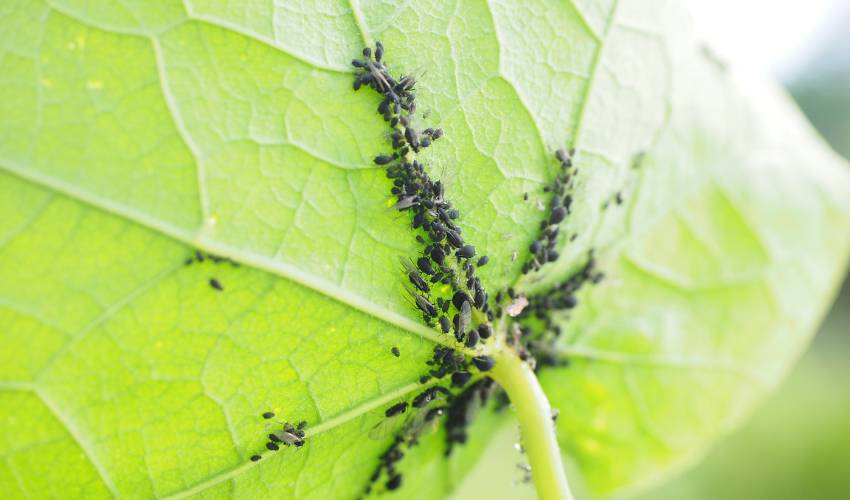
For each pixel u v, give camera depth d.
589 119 0.10
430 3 0.09
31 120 0.08
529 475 0.10
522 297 0.10
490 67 0.09
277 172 0.09
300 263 0.09
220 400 0.09
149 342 0.09
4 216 0.08
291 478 0.10
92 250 0.08
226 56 0.09
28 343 0.08
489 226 0.10
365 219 0.09
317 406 0.09
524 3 0.10
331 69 0.09
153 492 0.09
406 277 0.09
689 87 0.11
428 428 0.10
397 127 0.09
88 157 0.08
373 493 0.11
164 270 0.08
